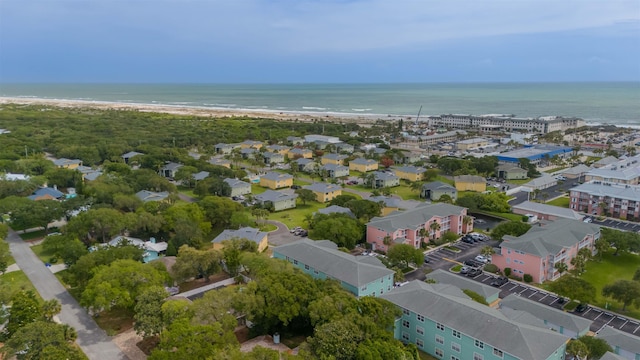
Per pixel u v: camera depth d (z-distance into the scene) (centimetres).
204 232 12269
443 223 12762
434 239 12412
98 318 8119
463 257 11425
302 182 19712
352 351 6169
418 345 7481
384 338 6562
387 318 7056
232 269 9594
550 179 19088
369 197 16325
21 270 10188
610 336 7238
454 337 6931
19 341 6125
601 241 11131
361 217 13250
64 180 16875
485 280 10162
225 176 18700
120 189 14738
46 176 16750
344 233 11406
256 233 11325
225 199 13700
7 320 7569
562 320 7712
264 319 7356
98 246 10088
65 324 7488
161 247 11006
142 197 14750
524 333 6438
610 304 8919
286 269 8319
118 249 9344
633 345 6950
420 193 17325
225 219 13250
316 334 6450
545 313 7919
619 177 17250
